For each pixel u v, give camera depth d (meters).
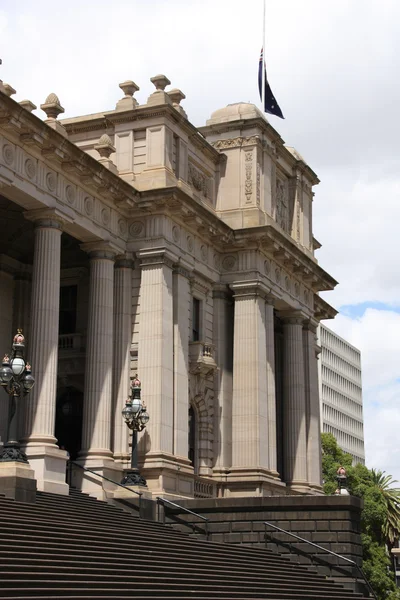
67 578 24.58
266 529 42.56
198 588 29.55
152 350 45.94
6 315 49.09
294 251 55.72
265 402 51.78
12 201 41.94
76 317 51.38
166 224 47.12
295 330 58.44
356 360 196.38
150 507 41.56
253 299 52.12
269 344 53.28
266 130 55.59
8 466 32.34
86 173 42.88
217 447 50.97
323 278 60.31
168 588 28.02
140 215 47.28
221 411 51.47
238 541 42.66
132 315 46.88
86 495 41.06
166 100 48.69
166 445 45.25
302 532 42.28
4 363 32.97
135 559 29.70
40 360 40.16
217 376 51.72
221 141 54.91
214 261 52.56
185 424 47.16
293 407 57.53
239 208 53.72
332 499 42.22
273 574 37.09
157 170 47.84
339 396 182.12
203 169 53.41
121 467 44.44
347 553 41.53
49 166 41.41
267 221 53.88
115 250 46.19
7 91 42.84
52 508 33.78
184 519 43.19
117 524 35.41
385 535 88.69
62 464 39.62
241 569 35.16
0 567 22.89
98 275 45.56
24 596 21.62
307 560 41.66
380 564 72.88
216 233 50.84
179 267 48.00
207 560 34.41
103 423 43.97
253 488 49.81
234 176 54.41
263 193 54.66
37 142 39.50
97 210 45.06
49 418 39.81
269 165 56.03
